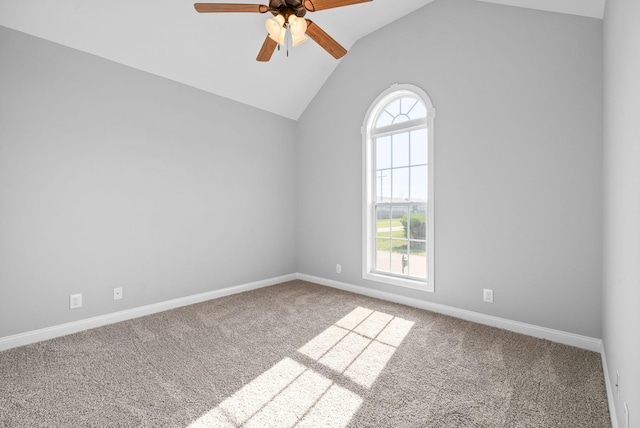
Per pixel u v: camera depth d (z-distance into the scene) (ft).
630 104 4.15
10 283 7.96
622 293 4.75
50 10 7.80
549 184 8.21
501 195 8.98
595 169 7.57
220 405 5.72
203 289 11.82
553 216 8.17
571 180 7.89
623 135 4.66
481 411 5.54
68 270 8.84
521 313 8.75
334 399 5.91
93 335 8.72
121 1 8.13
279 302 11.57
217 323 9.61
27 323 8.21
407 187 11.34
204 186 11.80
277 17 6.66
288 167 14.75
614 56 5.47
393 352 7.73
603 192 7.21
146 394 6.04
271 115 13.98
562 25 7.95
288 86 13.05
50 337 8.50
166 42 9.57
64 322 8.80
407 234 11.37
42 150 8.36
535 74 8.36
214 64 10.86
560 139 8.03
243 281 13.09
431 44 10.31
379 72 11.71
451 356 7.51
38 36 8.21
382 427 5.17
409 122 11.14
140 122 10.14
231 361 7.32
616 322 5.28
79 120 8.95
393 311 10.53
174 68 10.50
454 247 9.94
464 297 9.80
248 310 10.73
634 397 3.84
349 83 12.73
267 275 13.99
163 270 10.76
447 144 9.98
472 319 9.60
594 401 5.78
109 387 6.26
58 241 8.66
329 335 8.73
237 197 12.84
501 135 8.94
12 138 7.92
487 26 9.14
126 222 9.91
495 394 6.02
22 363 7.18
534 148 8.41
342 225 13.19
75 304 8.97
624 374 4.50
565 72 7.93
